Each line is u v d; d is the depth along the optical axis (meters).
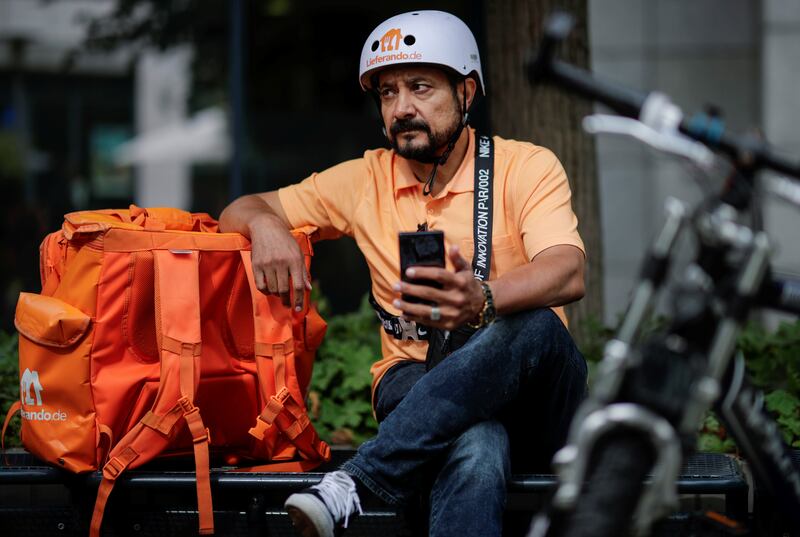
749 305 2.34
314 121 9.34
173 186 9.66
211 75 9.51
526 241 3.54
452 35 3.61
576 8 5.46
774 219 9.02
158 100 9.62
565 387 3.41
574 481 2.28
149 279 3.53
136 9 9.59
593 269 5.61
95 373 3.49
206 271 3.65
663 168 9.25
